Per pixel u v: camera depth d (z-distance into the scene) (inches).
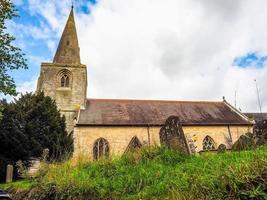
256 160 144.7
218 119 1263.5
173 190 182.5
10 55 613.9
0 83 602.9
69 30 1510.8
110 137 1104.2
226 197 137.1
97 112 1205.1
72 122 1233.4
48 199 272.2
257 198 123.6
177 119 336.8
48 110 1056.8
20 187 431.2
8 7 595.8
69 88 1311.5
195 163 232.4
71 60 1439.5
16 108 990.4
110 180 254.1
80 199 244.4
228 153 237.8
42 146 979.9
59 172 288.0
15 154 935.0
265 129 298.5
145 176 238.8
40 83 1330.0
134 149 324.5
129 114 1213.7
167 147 306.5
